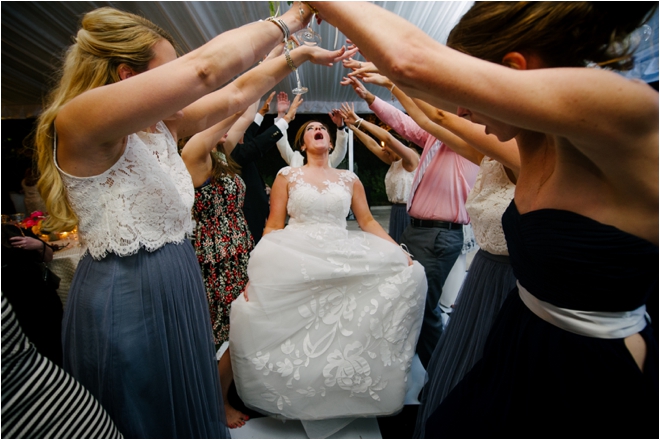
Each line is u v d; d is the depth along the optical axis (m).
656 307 0.65
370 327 1.25
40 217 1.84
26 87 2.16
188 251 0.93
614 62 0.48
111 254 0.76
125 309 0.76
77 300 0.78
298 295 1.25
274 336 1.22
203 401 0.94
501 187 1.05
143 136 0.81
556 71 0.41
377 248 1.39
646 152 0.42
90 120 0.59
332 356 1.23
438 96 0.46
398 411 1.30
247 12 1.75
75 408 0.54
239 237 1.61
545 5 0.45
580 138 0.43
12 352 0.48
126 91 0.57
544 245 0.58
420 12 1.39
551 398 0.60
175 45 0.83
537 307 0.64
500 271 1.08
